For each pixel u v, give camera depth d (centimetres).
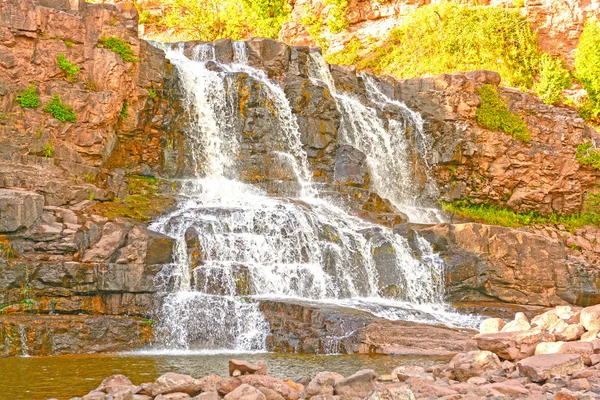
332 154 3148
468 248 2714
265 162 2980
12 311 1941
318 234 2483
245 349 2003
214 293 2162
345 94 3472
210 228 2300
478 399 1016
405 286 2519
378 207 2972
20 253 2080
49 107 2508
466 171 3566
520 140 3644
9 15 2475
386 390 966
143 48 2886
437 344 1917
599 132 4178
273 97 3064
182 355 1847
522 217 3650
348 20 4575
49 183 2314
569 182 3725
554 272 2855
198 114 3027
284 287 2278
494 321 1523
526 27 4306
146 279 2077
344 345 1905
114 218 2252
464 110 3581
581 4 4319
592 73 4225
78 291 2019
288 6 4731
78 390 1293
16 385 1350
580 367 1180
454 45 4259
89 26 2686
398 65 4319
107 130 2670
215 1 4681
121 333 1933
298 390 1125
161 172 2897
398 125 3478
